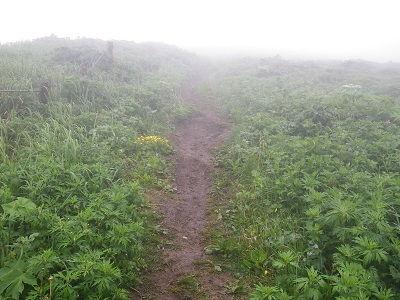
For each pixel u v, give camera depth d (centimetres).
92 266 362
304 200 556
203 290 429
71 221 433
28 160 619
